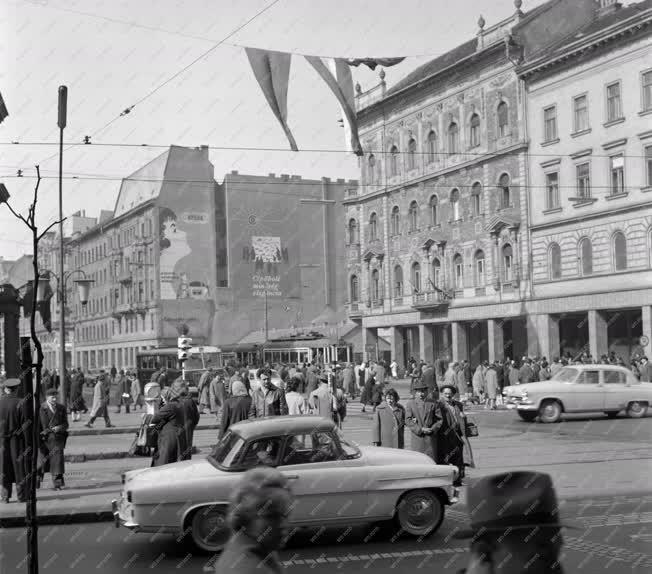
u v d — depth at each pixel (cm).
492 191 5425
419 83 6006
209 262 8644
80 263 10631
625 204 4453
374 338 6881
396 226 6481
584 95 4722
